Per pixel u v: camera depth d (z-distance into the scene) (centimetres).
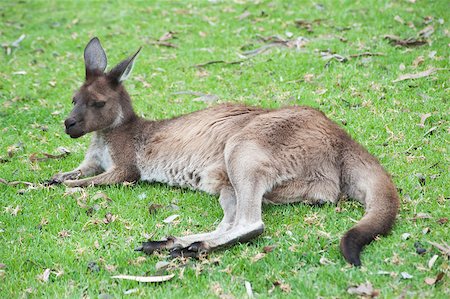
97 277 627
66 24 1484
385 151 848
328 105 988
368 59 1119
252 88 1086
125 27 1434
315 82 1071
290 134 739
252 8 1453
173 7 1524
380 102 975
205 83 1127
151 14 1497
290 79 1102
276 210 736
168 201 783
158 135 848
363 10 1355
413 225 677
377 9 1346
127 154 853
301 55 1178
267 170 713
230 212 730
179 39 1341
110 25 1455
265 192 727
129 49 1312
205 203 773
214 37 1326
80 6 1598
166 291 597
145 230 712
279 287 592
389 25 1266
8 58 1321
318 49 1191
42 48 1360
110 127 869
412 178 774
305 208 731
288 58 1174
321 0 1438
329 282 590
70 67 1260
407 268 602
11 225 735
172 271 629
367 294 563
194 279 614
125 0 1609
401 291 568
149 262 649
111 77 873
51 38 1409
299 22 1331
